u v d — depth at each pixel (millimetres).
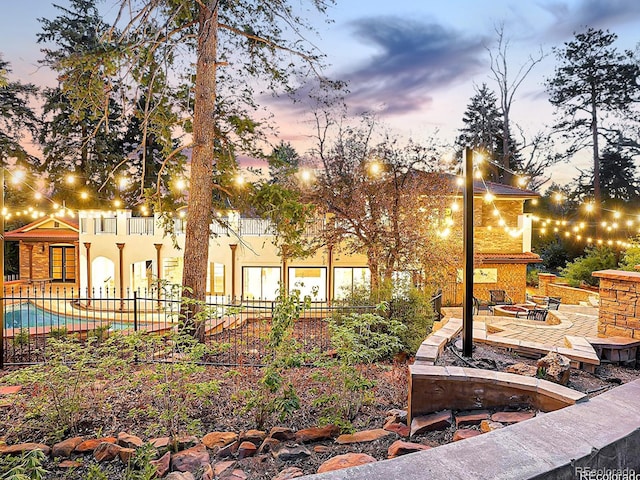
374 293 8734
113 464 3406
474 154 5133
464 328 5031
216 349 5375
